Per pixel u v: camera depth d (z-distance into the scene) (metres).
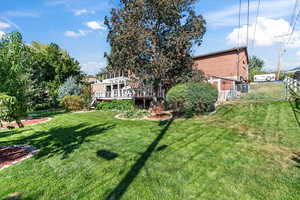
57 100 22.88
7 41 4.35
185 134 6.18
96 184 3.22
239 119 8.09
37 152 5.24
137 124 8.51
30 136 7.55
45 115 14.98
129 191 2.93
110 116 12.18
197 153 4.40
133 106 15.25
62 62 28.83
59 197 2.88
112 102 17.33
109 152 4.85
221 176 3.25
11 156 5.00
